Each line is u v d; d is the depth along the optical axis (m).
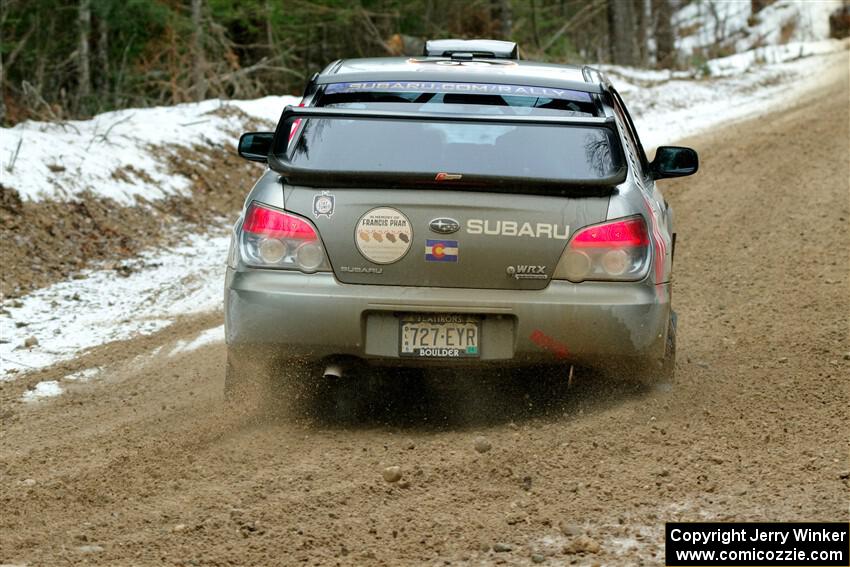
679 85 83.50
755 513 13.66
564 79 19.77
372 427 18.22
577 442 16.91
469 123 17.59
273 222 17.25
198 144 44.88
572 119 17.64
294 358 17.42
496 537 13.25
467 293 16.97
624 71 89.69
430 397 19.66
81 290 29.80
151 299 29.28
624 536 13.13
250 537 13.37
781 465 15.38
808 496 14.12
